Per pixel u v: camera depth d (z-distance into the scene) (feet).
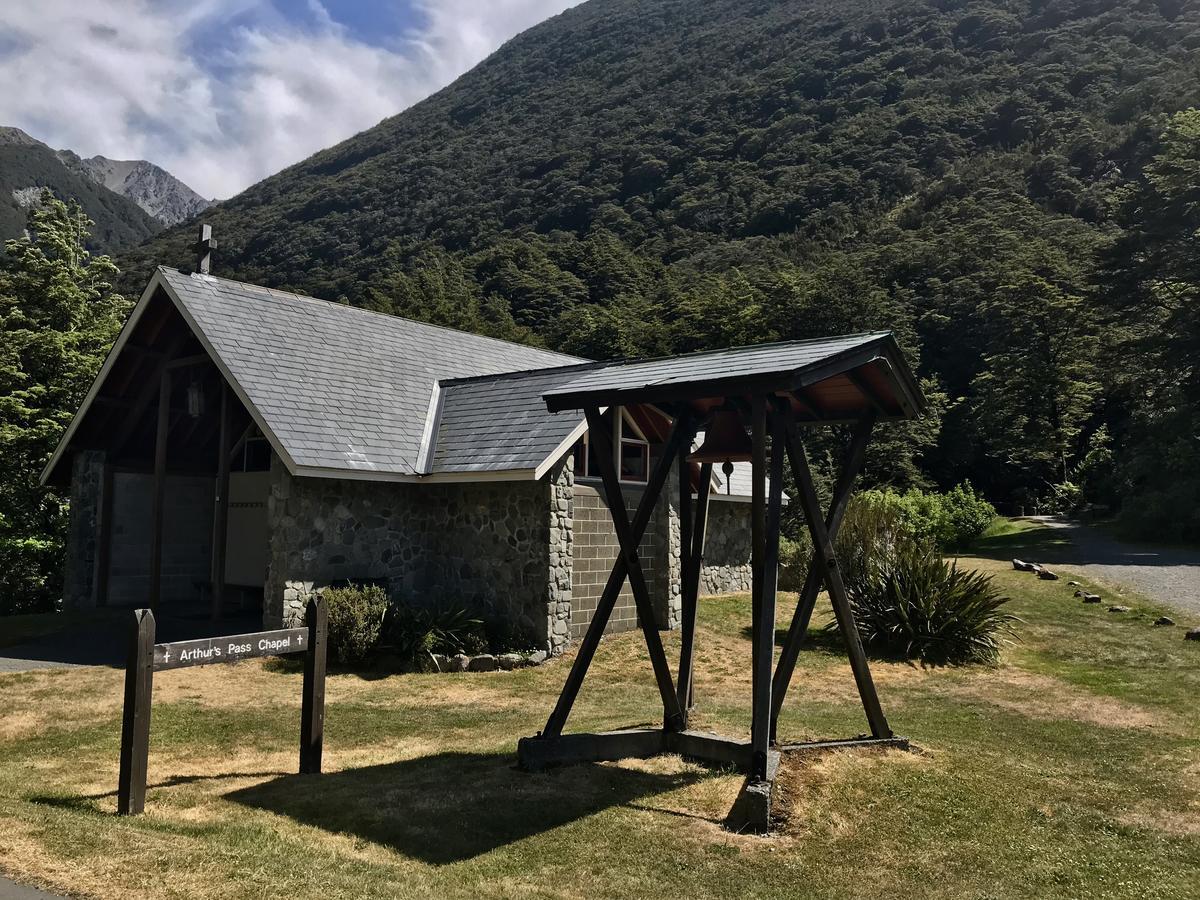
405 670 38.60
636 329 187.52
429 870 15.97
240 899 13.73
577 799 19.99
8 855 14.92
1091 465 128.36
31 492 71.05
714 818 19.04
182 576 59.21
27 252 75.82
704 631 48.60
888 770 22.06
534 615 42.88
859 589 45.16
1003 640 45.24
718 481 58.65
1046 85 307.99
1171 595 56.29
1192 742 26.45
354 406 46.78
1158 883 16.46
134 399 52.95
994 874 16.71
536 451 42.73
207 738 26.91
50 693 32.76
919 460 153.69
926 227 217.56
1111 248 113.60
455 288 228.02
